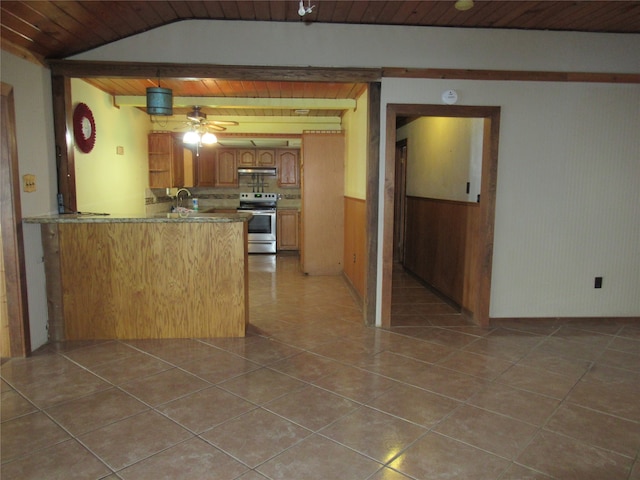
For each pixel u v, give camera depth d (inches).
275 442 87.7
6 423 93.8
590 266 161.0
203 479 76.6
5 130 119.8
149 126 250.4
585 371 122.0
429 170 221.6
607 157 156.8
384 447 86.2
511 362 128.0
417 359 130.0
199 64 143.5
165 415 97.6
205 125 209.0
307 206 246.1
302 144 243.8
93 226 139.9
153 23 138.7
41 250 138.3
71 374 118.0
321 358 130.3
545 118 153.4
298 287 220.2
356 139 208.7
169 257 143.5
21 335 128.3
